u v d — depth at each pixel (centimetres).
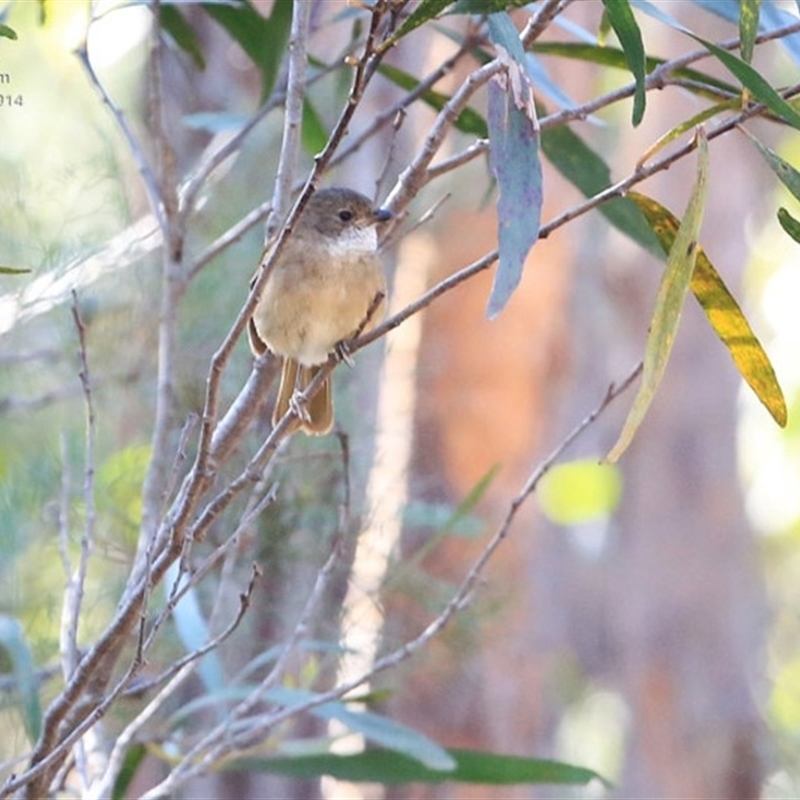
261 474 632
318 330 838
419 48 1341
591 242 1938
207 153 1127
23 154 1058
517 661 1552
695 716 2045
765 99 593
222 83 1248
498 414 1485
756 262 2327
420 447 1441
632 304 1989
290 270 831
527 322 1565
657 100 1898
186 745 944
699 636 2050
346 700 788
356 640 1065
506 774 814
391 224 752
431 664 1115
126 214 1020
